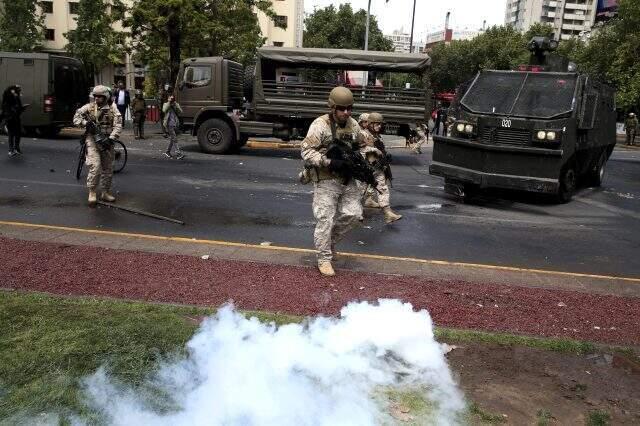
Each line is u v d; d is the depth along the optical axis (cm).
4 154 1342
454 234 770
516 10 14800
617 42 3334
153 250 583
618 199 1184
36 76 1689
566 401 326
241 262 550
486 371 355
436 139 1031
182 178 1118
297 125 1611
